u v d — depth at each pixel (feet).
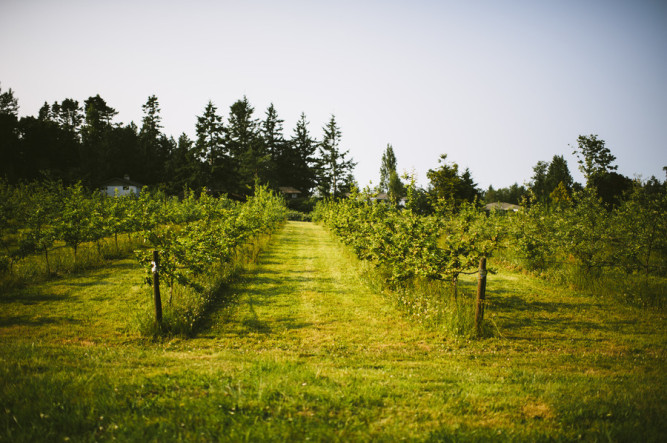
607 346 19.12
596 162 87.76
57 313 22.22
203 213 48.32
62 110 241.14
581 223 35.55
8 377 11.48
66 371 12.54
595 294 29.63
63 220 35.42
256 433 8.77
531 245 37.32
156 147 228.22
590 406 10.98
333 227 55.52
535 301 27.68
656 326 22.27
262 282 32.45
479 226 44.50
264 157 197.57
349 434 9.03
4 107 191.42
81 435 8.71
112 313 22.45
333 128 197.98
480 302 20.59
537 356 17.56
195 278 28.50
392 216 32.24
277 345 18.44
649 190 35.96
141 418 9.42
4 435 8.39
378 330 21.09
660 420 10.05
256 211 53.47
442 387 12.67
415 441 8.85
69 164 179.83
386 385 12.42
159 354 15.87
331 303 26.37
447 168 118.01
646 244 29.66
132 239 50.98
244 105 217.36
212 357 15.74
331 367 15.01
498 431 9.40
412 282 29.32
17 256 30.25
